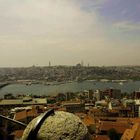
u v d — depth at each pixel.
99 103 153.38
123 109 120.38
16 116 84.25
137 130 64.81
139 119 86.25
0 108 123.44
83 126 7.97
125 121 85.25
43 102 146.50
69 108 128.25
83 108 132.00
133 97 184.62
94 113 111.75
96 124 78.12
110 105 139.00
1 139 10.34
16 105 138.00
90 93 196.50
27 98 161.88
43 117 7.78
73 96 196.62
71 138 7.63
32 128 7.65
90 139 8.05
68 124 7.77
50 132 7.62
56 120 7.78
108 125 75.94
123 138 67.69
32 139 7.58
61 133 7.62
